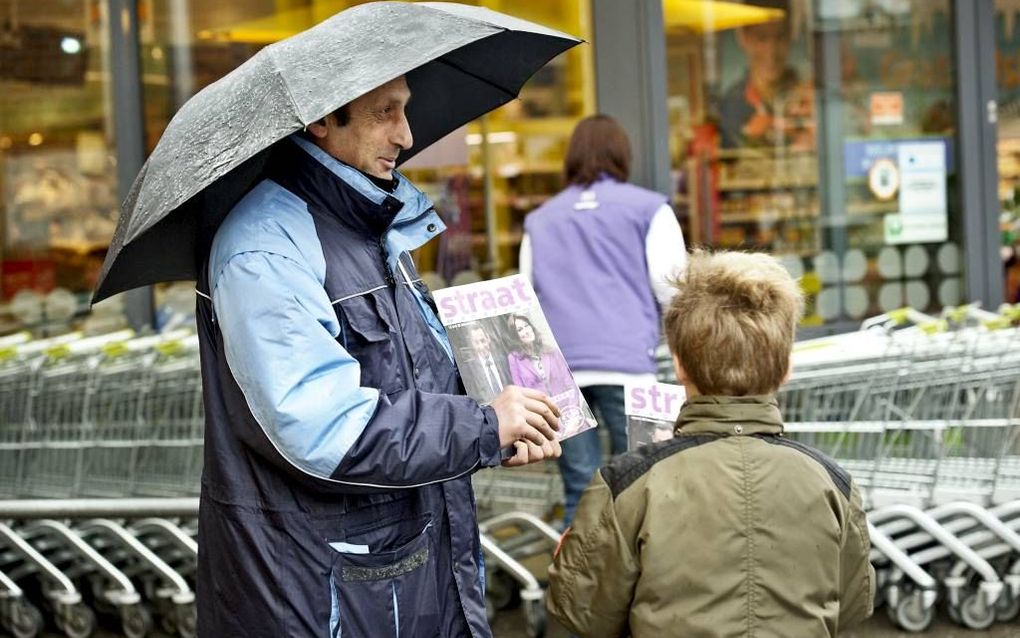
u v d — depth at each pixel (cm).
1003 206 1029
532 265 691
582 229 679
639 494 326
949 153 1003
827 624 322
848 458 716
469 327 356
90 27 945
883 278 998
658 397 386
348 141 341
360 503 328
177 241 346
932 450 709
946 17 995
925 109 1000
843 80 982
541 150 931
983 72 990
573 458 671
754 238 968
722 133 955
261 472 326
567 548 334
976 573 705
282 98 315
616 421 674
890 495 699
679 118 945
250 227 329
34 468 771
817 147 979
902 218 1000
